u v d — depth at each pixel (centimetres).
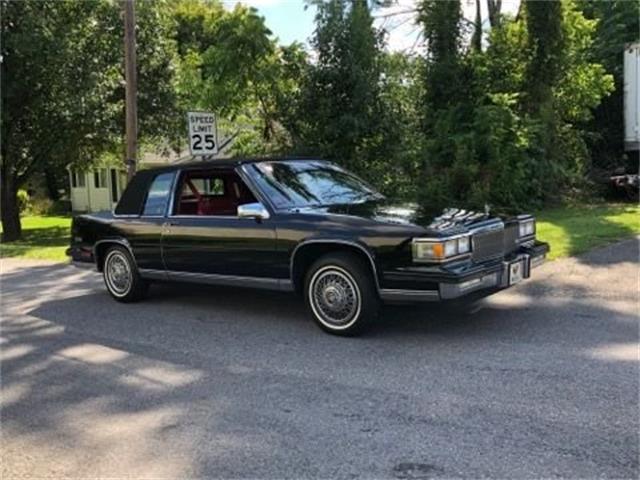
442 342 591
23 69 1797
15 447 422
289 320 700
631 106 1955
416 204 686
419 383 493
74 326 730
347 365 545
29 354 630
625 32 2134
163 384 526
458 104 1673
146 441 420
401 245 578
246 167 699
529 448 381
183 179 769
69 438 432
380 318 677
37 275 1107
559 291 758
